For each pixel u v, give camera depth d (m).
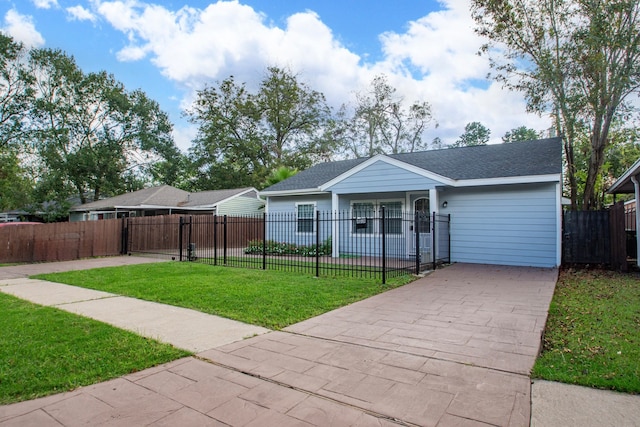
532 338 4.34
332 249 13.12
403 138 33.75
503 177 10.81
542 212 10.77
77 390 3.11
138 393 3.05
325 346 4.18
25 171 33.97
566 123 12.73
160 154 35.31
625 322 4.93
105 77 32.69
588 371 3.36
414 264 10.90
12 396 2.99
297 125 35.88
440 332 4.65
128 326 4.96
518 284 7.93
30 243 12.93
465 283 8.12
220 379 3.32
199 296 6.68
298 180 17.20
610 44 10.98
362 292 7.06
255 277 8.71
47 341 4.26
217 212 22.50
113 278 8.80
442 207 12.30
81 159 30.25
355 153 35.50
